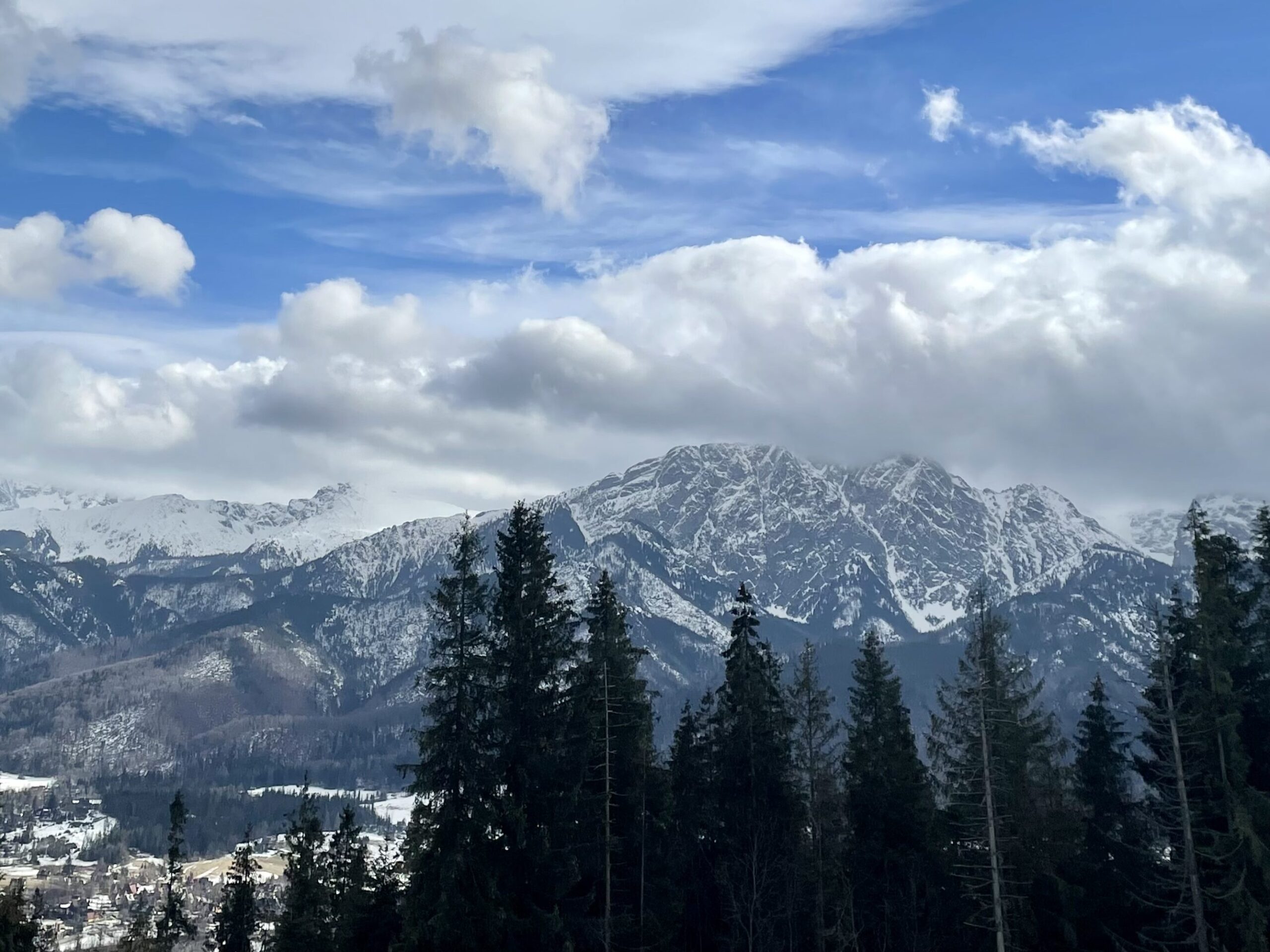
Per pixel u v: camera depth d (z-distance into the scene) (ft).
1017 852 226.38
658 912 229.45
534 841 197.36
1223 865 205.36
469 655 199.52
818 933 238.48
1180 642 213.46
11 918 222.28
